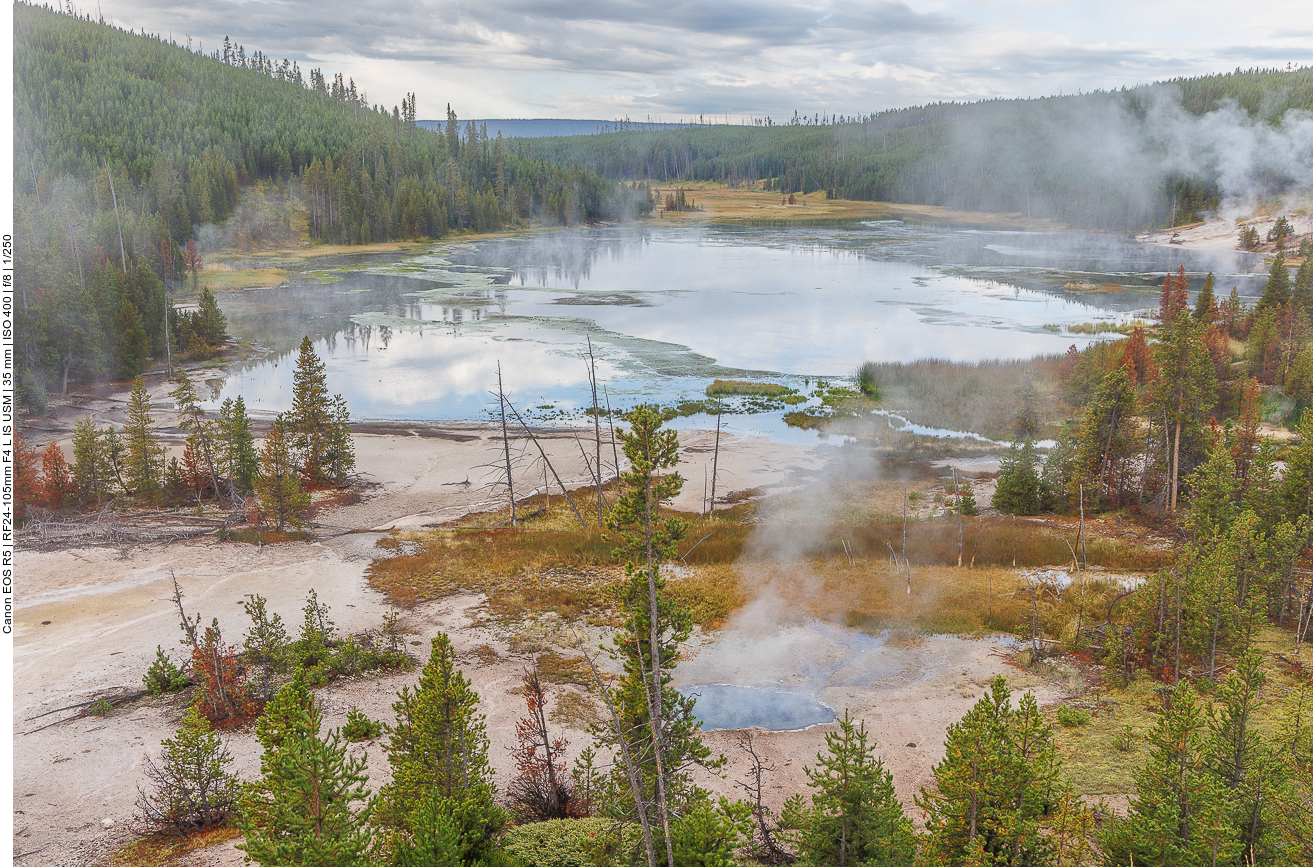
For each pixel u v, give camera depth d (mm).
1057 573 40531
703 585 39469
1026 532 46406
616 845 18188
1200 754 18016
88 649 30469
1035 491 52156
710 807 17562
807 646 33438
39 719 25484
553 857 18047
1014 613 35562
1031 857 17016
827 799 16750
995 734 16938
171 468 52156
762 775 23922
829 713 27953
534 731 23359
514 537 45625
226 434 53688
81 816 20672
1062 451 53938
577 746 25000
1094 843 19344
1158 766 17766
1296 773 18156
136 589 36594
